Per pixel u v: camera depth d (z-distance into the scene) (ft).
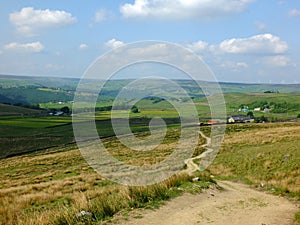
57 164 152.35
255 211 44.57
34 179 109.91
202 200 50.01
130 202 44.60
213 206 46.09
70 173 117.08
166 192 51.55
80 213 38.75
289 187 66.74
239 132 231.09
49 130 287.28
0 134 275.39
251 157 109.50
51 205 57.57
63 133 268.21
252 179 85.81
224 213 42.50
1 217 47.83
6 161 187.73
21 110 485.56
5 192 74.64
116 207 42.19
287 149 107.86
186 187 56.54
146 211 41.88
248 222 38.58
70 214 38.04
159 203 45.78
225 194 58.03
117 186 61.11
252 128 257.34
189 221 38.29
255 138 179.52
